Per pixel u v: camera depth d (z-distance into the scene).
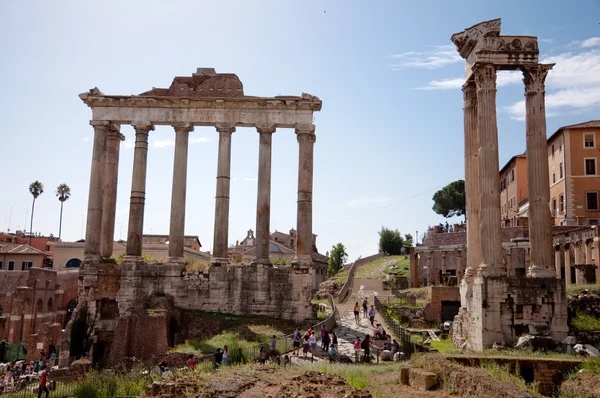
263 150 48.25
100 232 48.09
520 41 36.12
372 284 77.94
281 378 22.97
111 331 45.50
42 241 121.75
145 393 20.70
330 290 79.31
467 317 36.28
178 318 44.41
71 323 44.31
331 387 20.78
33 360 56.28
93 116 49.19
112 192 50.50
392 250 119.88
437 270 71.19
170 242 47.62
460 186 113.75
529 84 36.19
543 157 35.25
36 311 70.81
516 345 30.58
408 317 52.22
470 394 18.72
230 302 46.47
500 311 32.50
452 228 86.50
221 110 48.84
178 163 48.50
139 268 46.91
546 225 34.66
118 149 51.78
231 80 50.06
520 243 60.16
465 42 37.56
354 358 35.03
